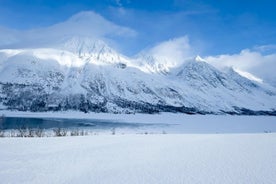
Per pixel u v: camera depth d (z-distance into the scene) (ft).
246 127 281.95
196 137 78.95
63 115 499.51
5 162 45.96
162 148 59.11
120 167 42.93
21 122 295.48
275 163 44.04
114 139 73.61
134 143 66.03
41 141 68.90
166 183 34.71
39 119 369.09
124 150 56.70
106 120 386.73
